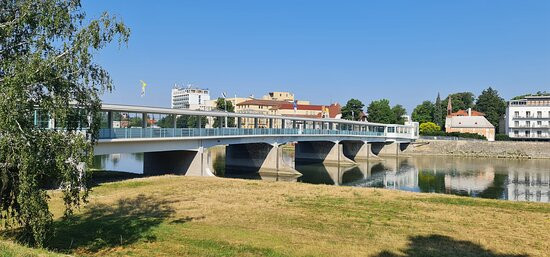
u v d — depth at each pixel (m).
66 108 15.73
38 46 15.32
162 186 40.41
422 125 152.62
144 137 45.44
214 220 26.03
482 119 147.75
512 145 115.88
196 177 48.56
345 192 38.22
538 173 78.75
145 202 31.88
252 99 184.62
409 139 125.12
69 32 16.22
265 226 24.66
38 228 15.88
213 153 112.06
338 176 74.88
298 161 99.69
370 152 110.94
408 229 24.88
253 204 31.66
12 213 17.56
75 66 15.72
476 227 25.75
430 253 20.12
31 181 15.05
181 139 50.78
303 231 23.69
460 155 118.75
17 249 14.78
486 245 21.75
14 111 14.05
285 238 21.92
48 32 15.59
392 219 27.41
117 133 42.00
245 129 65.56
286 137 78.06
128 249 19.78
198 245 20.44
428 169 86.50
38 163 15.18
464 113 165.12
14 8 15.95
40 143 15.09
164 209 29.33
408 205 32.34
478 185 64.25
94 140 17.69
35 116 15.50
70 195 18.61
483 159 108.44
